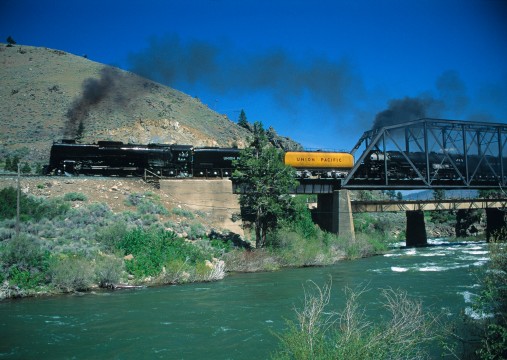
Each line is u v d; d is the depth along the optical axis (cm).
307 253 3803
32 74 13375
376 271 3247
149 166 4766
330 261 3903
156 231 3400
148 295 2306
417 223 6638
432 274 2975
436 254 4756
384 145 5450
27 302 2119
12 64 14262
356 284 2572
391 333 890
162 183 4444
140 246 3045
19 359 1302
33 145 8612
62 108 11056
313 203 6262
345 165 5494
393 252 5153
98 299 2197
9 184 3847
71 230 3206
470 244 6322
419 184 5894
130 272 2748
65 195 3825
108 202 3922
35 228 3084
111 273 2559
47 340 1492
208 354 1344
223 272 2997
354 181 5672
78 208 3644
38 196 3756
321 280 2809
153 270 2781
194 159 5000
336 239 4756
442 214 9031
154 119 10869
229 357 1310
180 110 12962
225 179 4569
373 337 860
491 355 899
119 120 10594
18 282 2305
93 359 1305
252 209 4066
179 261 2942
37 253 2484
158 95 13775
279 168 3931
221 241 3728
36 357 1321
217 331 1595
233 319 1767
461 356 1043
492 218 6394
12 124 9800
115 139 9062
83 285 2459
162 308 1978
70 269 2462
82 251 2794
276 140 11656
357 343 852
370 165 5588
